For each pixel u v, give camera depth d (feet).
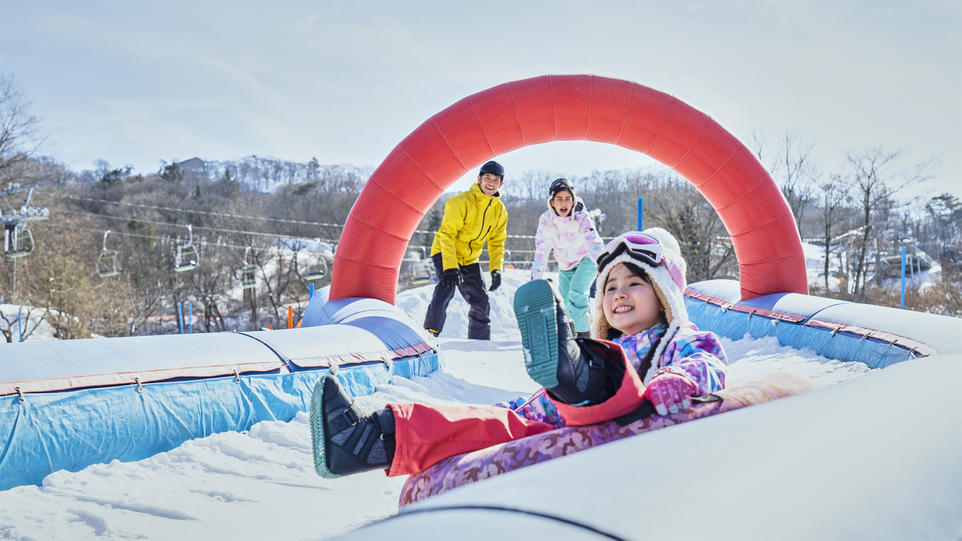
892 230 107.65
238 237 160.86
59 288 101.45
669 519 1.62
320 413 4.76
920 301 93.09
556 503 1.73
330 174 215.72
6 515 6.77
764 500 1.80
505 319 37.29
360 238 21.27
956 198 144.97
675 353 5.73
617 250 6.43
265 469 8.94
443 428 4.77
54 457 8.42
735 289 25.26
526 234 157.58
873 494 2.03
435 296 24.45
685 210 108.06
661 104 21.49
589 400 4.10
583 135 21.98
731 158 21.74
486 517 1.66
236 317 159.02
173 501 7.39
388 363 14.75
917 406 2.97
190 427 9.96
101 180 198.59
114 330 114.32
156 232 161.79
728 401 4.28
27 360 9.18
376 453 4.78
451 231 24.20
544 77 21.52
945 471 2.38
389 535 1.60
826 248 109.29
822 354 16.16
